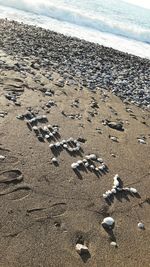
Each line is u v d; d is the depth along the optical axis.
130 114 1.64
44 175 0.98
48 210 0.87
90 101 1.62
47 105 1.41
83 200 0.94
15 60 1.86
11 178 0.94
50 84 1.66
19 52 2.06
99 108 1.58
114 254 0.80
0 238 0.76
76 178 1.01
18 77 1.61
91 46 2.90
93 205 0.93
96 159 1.14
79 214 0.89
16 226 0.80
